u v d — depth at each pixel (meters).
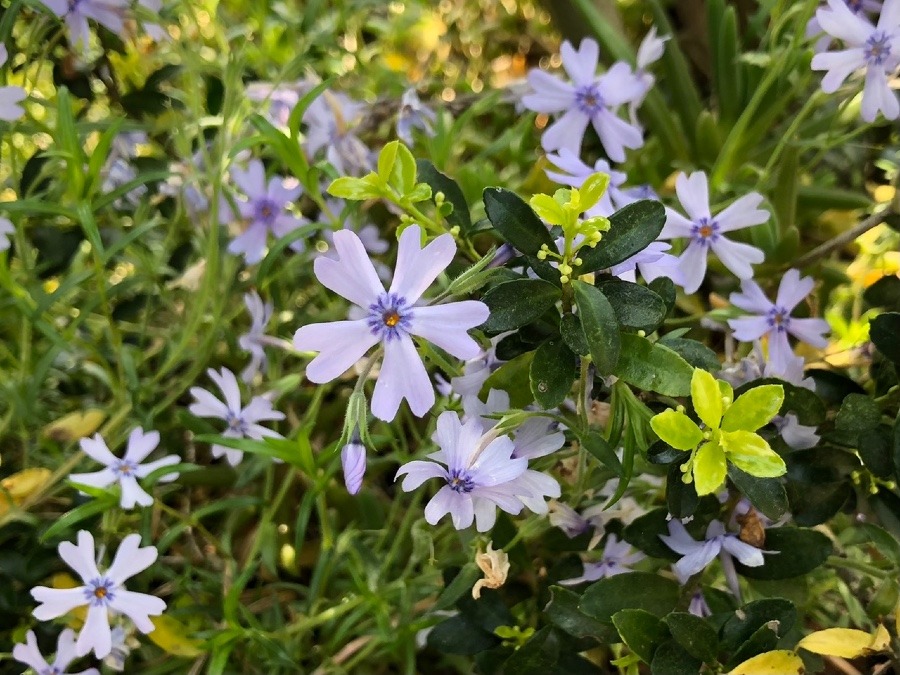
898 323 0.11
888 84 0.14
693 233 0.13
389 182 0.10
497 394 0.10
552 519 0.12
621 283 0.09
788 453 0.11
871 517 0.12
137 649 0.15
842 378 0.12
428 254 0.09
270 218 0.16
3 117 0.13
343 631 0.13
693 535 0.11
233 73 0.15
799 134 0.19
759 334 0.13
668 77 0.20
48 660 0.14
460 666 0.14
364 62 0.22
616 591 0.11
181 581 0.14
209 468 0.16
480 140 0.21
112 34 0.16
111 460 0.13
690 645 0.10
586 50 0.16
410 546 0.16
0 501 0.14
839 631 0.11
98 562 0.13
